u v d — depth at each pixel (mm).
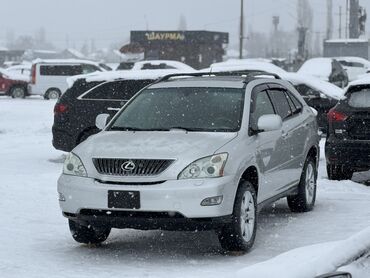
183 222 8094
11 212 11242
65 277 7699
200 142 8516
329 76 37219
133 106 9992
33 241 9453
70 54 132875
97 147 8680
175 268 8070
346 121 13625
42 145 21391
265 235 9727
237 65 25234
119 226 8312
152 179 8164
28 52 129375
